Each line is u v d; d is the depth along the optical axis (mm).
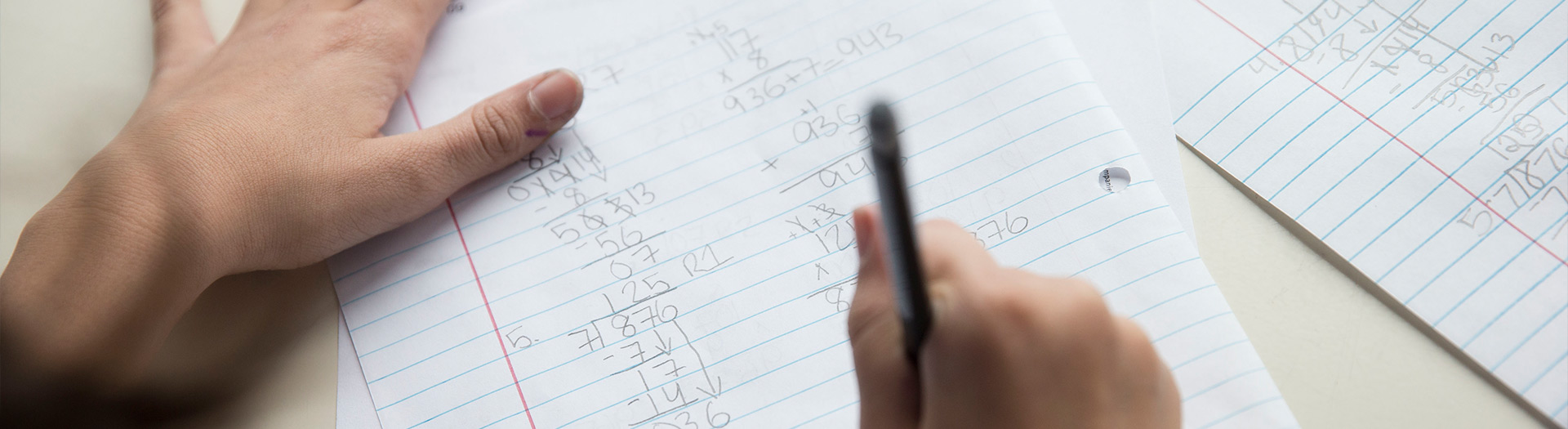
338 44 420
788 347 388
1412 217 381
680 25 429
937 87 410
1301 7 406
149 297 382
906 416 332
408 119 428
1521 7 396
